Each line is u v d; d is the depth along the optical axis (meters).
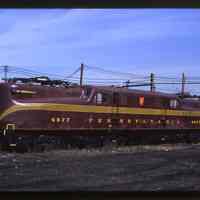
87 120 29.31
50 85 28.22
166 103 35.53
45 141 26.89
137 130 32.69
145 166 19.23
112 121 30.88
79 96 29.16
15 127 25.98
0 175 15.65
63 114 28.00
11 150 25.61
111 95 30.88
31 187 13.01
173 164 20.14
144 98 33.41
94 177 15.52
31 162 20.11
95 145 29.55
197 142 38.66
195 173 16.95
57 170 17.30
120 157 23.23
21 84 26.62
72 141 28.39
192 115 38.25
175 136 36.34
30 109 26.48
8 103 26.03
